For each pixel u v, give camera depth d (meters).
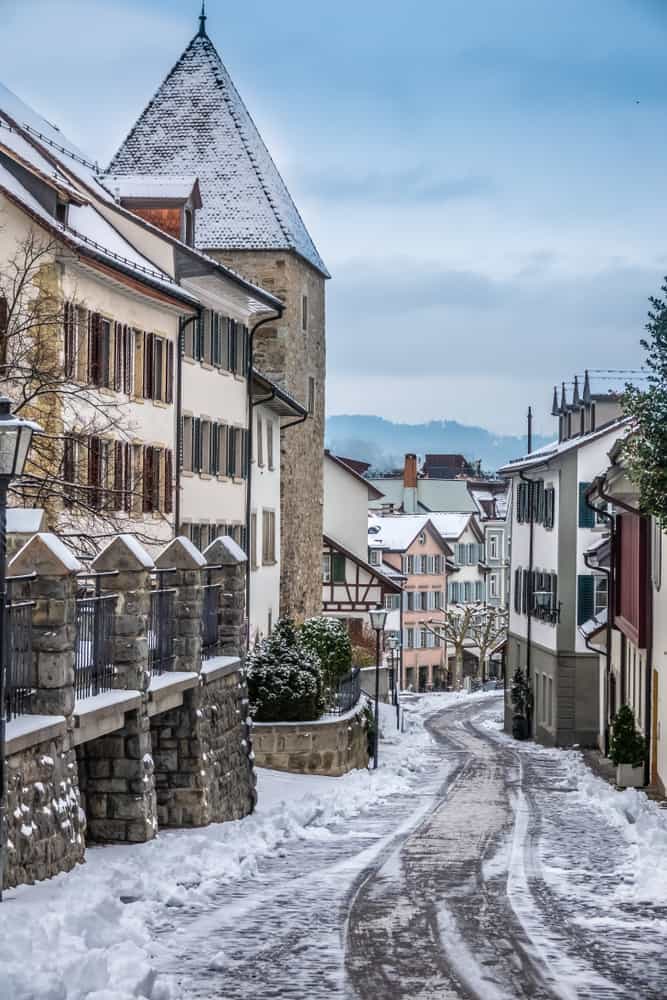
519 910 16.12
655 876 18.31
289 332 62.72
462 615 121.00
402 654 116.31
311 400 67.25
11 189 34.62
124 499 38.41
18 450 14.29
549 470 64.06
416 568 121.06
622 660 46.41
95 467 36.28
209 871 18.45
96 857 18.19
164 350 43.91
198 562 23.66
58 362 33.81
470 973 12.81
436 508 148.25
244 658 27.41
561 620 61.19
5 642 15.73
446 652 125.19
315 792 31.48
